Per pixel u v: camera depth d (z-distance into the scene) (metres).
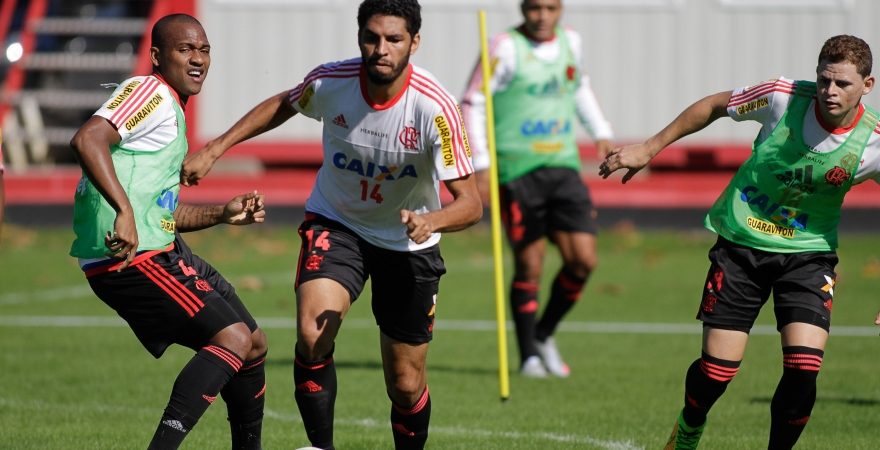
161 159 18.12
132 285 18.00
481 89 32.12
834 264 19.56
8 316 40.94
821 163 18.86
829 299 19.08
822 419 25.12
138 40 78.44
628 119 72.25
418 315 19.48
